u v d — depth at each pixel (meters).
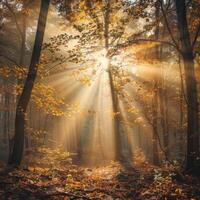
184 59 14.40
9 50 32.97
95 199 10.66
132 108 18.95
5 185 10.84
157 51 23.02
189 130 14.38
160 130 39.78
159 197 10.91
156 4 15.05
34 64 15.98
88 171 18.92
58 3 17.45
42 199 9.98
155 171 15.41
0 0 21.69
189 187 11.80
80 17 15.28
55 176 14.28
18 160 15.82
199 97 21.95
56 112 17.61
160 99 26.67
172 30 24.31
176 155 28.72
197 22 16.02
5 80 35.34
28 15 23.59
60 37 15.09
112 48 15.17
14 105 39.03
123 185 13.30
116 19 15.65
